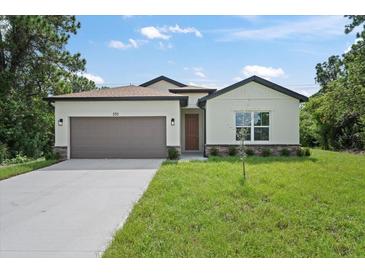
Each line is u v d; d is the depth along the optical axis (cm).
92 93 1725
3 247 522
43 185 1005
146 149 1653
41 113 2150
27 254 496
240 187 885
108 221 645
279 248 505
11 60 2167
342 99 1888
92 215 686
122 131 1655
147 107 1638
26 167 1331
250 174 1086
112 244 518
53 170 1284
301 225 605
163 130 1647
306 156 1684
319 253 491
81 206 759
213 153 1730
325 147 2395
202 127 2155
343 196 796
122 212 706
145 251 493
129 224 604
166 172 1138
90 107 1639
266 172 1127
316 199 782
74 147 1655
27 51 2188
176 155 1603
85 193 891
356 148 2134
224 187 891
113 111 1639
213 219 629
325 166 1291
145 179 1075
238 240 533
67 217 675
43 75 2220
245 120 1739
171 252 488
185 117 2164
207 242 520
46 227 614
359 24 1745
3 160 1709
